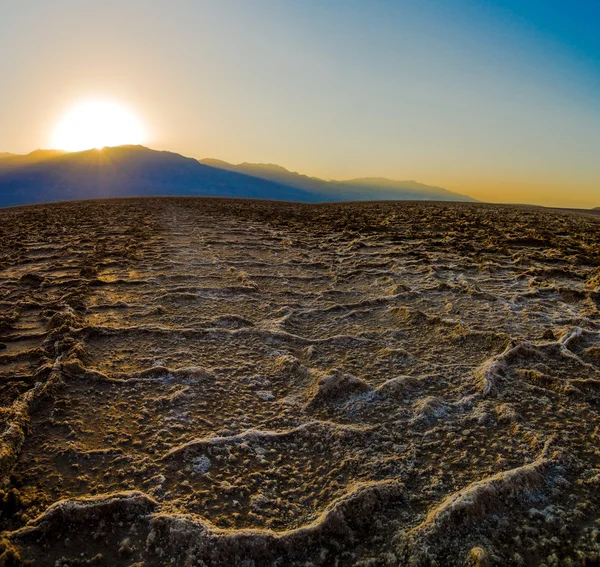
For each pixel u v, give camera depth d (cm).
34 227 1750
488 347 506
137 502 261
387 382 416
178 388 412
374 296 748
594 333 544
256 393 411
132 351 497
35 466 298
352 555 234
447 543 237
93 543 238
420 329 583
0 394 389
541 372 437
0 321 571
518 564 224
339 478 293
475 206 3644
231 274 896
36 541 237
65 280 815
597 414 364
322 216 2336
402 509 264
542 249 1217
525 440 329
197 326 580
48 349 484
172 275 868
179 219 2077
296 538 240
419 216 2252
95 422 354
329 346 527
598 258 1060
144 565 226
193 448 320
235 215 2330
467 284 797
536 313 636
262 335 552
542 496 271
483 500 261
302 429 348
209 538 237
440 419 361
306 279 882
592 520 252
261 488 286
